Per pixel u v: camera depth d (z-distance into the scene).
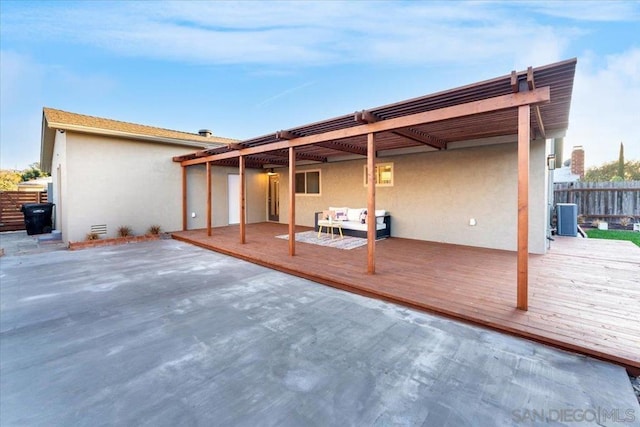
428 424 1.87
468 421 1.89
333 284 4.64
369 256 4.89
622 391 2.15
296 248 7.10
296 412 1.98
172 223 10.06
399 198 8.47
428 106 4.09
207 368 2.50
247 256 6.35
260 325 3.31
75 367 2.53
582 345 2.60
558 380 2.29
